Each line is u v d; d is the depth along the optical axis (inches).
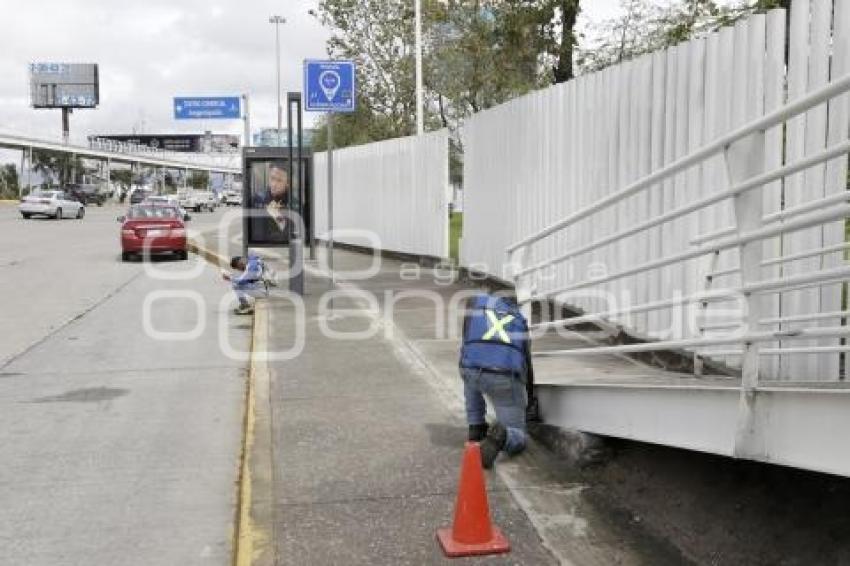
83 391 340.5
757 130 160.6
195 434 283.6
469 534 187.6
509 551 187.6
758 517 196.7
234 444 273.1
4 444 273.1
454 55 895.7
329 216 690.2
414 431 268.4
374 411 291.1
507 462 243.8
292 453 249.1
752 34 269.3
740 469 218.8
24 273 772.0
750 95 269.9
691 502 210.7
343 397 309.6
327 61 614.2
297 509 209.0
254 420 282.2
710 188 292.7
